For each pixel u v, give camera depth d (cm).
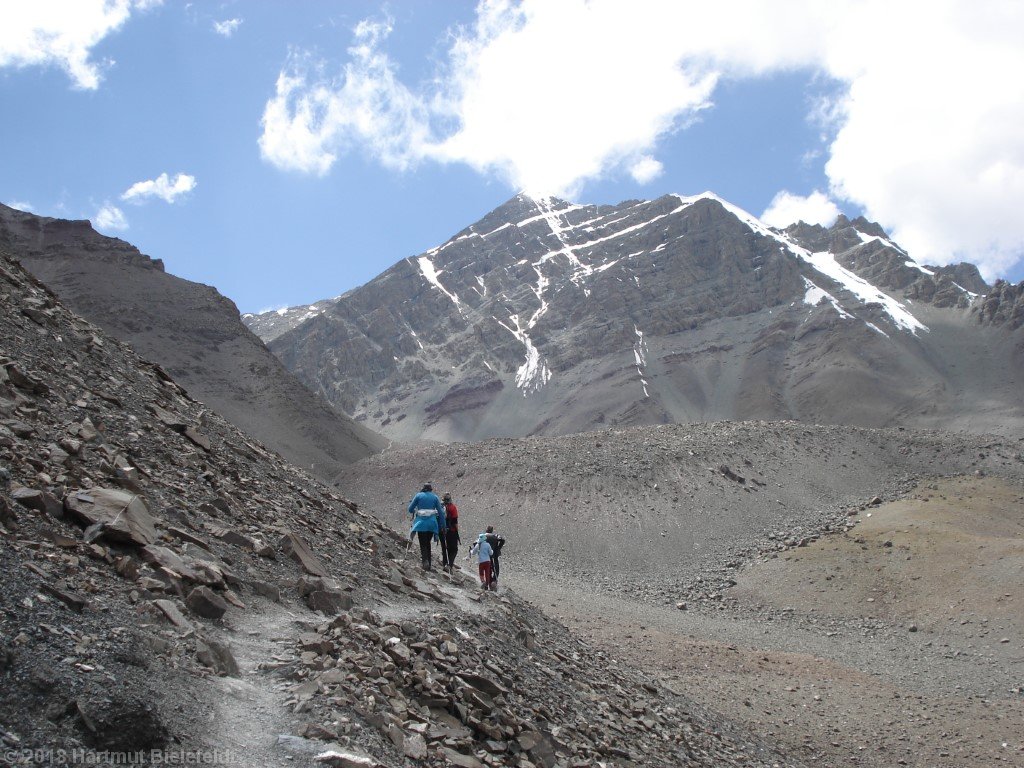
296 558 1577
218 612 1141
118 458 1522
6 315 2041
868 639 5425
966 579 5862
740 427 11125
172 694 874
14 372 1611
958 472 10025
